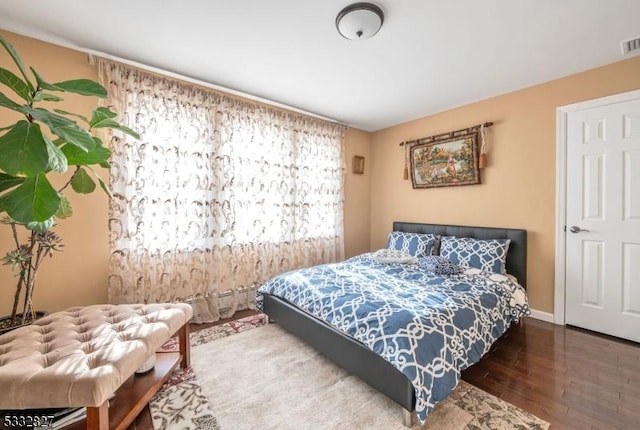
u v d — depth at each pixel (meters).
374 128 4.25
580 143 2.50
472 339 1.70
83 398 1.05
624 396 1.63
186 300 2.62
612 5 1.67
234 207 2.91
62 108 2.13
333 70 2.49
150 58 2.31
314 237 3.64
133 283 2.34
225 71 2.51
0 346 1.33
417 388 1.32
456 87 2.83
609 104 2.35
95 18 1.83
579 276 2.53
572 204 2.55
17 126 1.20
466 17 1.78
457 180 3.31
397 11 1.72
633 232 2.26
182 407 1.53
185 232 2.62
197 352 2.10
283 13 1.76
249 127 3.01
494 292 2.18
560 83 2.60
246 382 1.75
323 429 1.39
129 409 1.33
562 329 2.53
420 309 1.70
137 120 2.36
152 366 1.65
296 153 3.43
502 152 2.98
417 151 3.69
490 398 1.61
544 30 1.92
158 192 2.47
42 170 1.19
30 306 1.79
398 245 3.48
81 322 1.60
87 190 1.88
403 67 2.43
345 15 1.73
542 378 1.80
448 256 2.98
